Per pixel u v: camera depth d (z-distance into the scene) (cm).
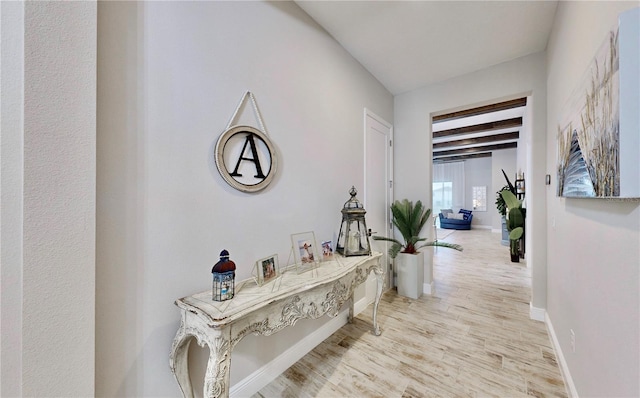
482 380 169
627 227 90
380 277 227
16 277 88
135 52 115
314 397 157
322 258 203
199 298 127
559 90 189
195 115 136
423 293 329
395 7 199
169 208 126
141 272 116
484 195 987
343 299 175
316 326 212
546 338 219
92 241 97
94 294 97
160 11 124
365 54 263
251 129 161
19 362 88
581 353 139
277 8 182
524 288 347
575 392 147
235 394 152
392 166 353
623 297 92
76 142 94
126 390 112
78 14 95
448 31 227
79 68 95
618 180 83
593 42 115
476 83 294
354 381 170
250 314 117
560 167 179
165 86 125
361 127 280
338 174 244
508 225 507
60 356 89
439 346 209
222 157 147
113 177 108
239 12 158
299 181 199
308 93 208
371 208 300
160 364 122
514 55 264
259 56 169
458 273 418
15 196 87
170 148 126
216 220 145
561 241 187
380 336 225
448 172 1068
